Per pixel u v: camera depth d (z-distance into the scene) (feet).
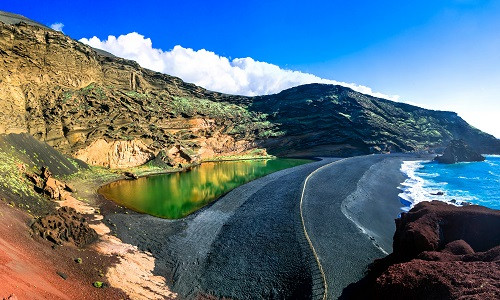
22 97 182.29
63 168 159.43
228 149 328.49
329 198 138.92
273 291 72.13
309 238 94.07
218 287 74.54
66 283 57.93
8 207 80.12
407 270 53.47
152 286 70.74
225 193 161.38
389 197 159.22
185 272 80.23
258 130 363.97
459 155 294.25
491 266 47.65
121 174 197.26
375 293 55.47
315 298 67.51
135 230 104.06
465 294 41.98
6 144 128.57
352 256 85.35
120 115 234.38
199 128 309.01
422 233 66.13
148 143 240.73
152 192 162.40
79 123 203.72
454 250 61.31
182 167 246.27
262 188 162.71
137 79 292.81
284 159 325.62
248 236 100.17
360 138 360.48
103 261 75.31
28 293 43.45
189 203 143.74
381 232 109.91
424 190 173.99
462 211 71.82
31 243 67.26
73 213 104.88
